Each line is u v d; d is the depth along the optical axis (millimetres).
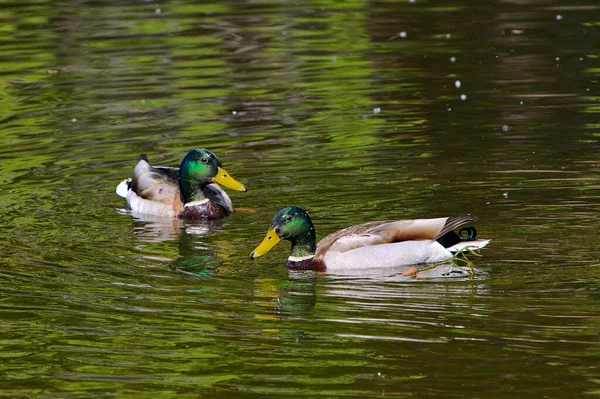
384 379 9703
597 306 11266
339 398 9359
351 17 27562
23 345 10695
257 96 21156
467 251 13164
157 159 17734
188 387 9680
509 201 15023
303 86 21750
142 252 13891
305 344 10547
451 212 14734
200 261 13508
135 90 21656
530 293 11727
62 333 10977
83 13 28078
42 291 12242
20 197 16125
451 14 27484
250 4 29000
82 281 12609
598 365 9828
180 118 19938
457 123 18969
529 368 9812
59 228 14859
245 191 15766
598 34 24812
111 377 9930
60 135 19156
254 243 14359
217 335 10867
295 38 25609
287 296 12016
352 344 10508
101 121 19906
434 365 9953
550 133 18125
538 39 24688
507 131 18359
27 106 20844
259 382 9719
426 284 12227
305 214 13078
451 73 22312
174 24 26938
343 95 21078
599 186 15453
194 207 15547
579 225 13945
